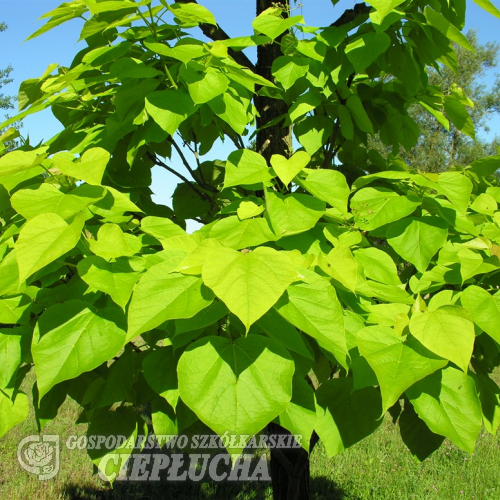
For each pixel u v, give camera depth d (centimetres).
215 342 122
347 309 152
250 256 114
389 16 177
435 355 123
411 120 240
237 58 252
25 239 118
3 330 145
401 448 537
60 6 170
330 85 196
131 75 159
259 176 159
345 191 156
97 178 136
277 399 113
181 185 248
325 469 490
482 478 467
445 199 180
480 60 2600
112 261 139
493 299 140
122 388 155
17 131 194
